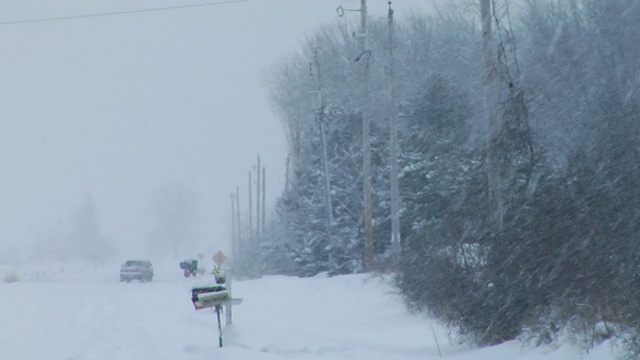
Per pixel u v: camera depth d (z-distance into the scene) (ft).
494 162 178.19
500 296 163.22
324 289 351.05
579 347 129.29
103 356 178.29
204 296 186.39
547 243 155.94
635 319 128.26
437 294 203.00
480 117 525.34
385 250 503.61
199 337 214.48
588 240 148.77
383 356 168.55
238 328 212.43
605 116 269.85
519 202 168.35
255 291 386.93
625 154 205.05
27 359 181.78
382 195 514.27
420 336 195.31
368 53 423.23
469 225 181.37
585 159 185.26
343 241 529.45
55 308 330.95
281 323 239.71
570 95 416.26
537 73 447.01
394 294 270.87
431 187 391.24
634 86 375.25
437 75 529.45
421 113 510.17
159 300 374.02
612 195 160.45
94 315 295.07
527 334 153.38
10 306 345.92
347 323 240.53
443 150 456.04
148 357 176.14
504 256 164.66
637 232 147.43
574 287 146.00
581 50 446.19
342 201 570.46
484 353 155.22
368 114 419.33
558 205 159.53
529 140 178.09
